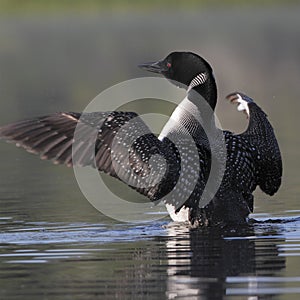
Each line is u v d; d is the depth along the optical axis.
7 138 10.73
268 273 9.29
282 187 14.86
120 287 8.95
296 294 8.56
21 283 9.20
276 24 61.25
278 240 10.68
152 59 42.00
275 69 37.44
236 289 8.79
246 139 12.04
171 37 53.22
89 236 11.33
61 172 17.33
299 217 12.24
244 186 11.63
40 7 74.81
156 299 8.56
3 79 36.44
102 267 9.73
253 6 76.81
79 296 8.73
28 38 57.91
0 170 17.84
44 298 8.70
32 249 10.66
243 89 31.52
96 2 76.25
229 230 11.23
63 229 11.82
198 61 12.28
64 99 29.08
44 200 14.23
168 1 76.88
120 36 55.53
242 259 9.86
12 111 25.95
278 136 21.28
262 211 12.80
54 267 9.78
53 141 10.80
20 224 12.23
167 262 9.84
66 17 72.19
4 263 10.02
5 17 72.25
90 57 45.09
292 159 18.00
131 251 10.41
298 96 29.00
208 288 8.84
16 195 14.80
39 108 26.48
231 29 58.62
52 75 37.41
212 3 76.44
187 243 10.68
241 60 41.03
